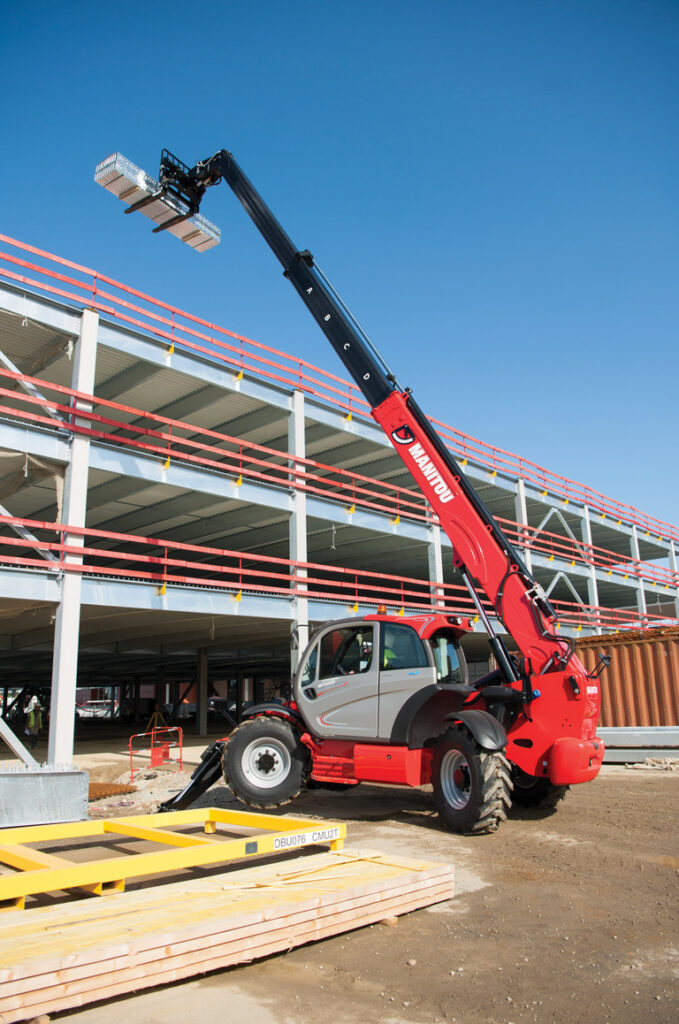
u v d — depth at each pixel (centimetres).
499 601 795
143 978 346
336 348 961
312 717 846
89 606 1398
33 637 1831
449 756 752
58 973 322
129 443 1240
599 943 429
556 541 2872
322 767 849
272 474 1925
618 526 2770
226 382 1441
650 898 515
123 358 1352
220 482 1400
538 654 763
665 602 3334
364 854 538
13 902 434
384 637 839
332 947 421
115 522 1861
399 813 860
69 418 1185
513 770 841
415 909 484
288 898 422
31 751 2020
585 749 722
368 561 2414
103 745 2088
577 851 654
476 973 385
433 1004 349
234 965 394
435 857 631
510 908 491
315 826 570
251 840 508
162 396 1534
